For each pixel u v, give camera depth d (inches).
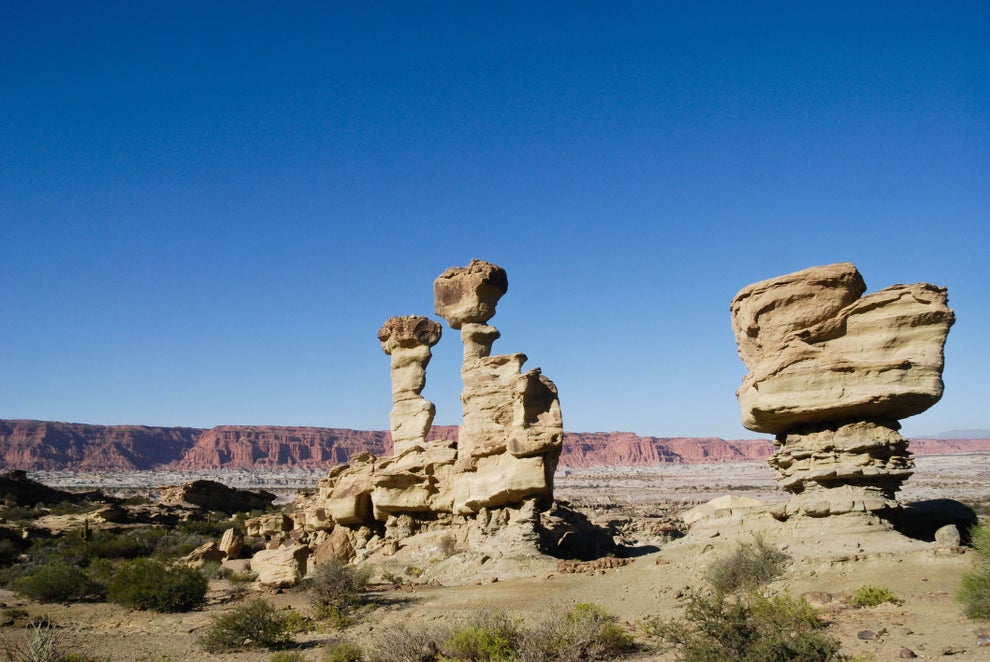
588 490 5866.1
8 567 1712.6
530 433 1284.4
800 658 515.5
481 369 1409.9
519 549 1245.7
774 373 952.9
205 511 3061.0
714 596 764.0
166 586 1097.4
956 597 647.1
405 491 1528.1
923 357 900.6
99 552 1877.5
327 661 713.0
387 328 1659.7
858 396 908.6
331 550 1577.3
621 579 994.1
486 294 1476.4
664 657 621.3
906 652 528.1
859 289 962.7
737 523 1100.5
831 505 917.2
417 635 717.3
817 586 779.4
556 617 708.0
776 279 980.6
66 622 1016.2
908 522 1037.2
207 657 783.7
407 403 1606.8
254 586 1289.4
